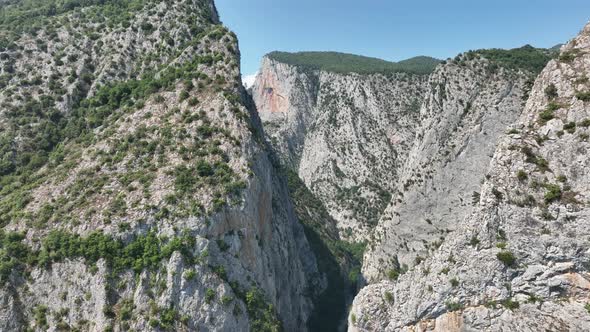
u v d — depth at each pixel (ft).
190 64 263.70
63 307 182.39
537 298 164.35
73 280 186.19
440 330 184.24
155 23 301.22
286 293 250.16
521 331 164.45
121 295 185.16
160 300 184.85
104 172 219.00
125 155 225.35
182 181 211.82
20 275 185.88
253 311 201.16
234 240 209.05
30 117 249.34
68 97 261.24
